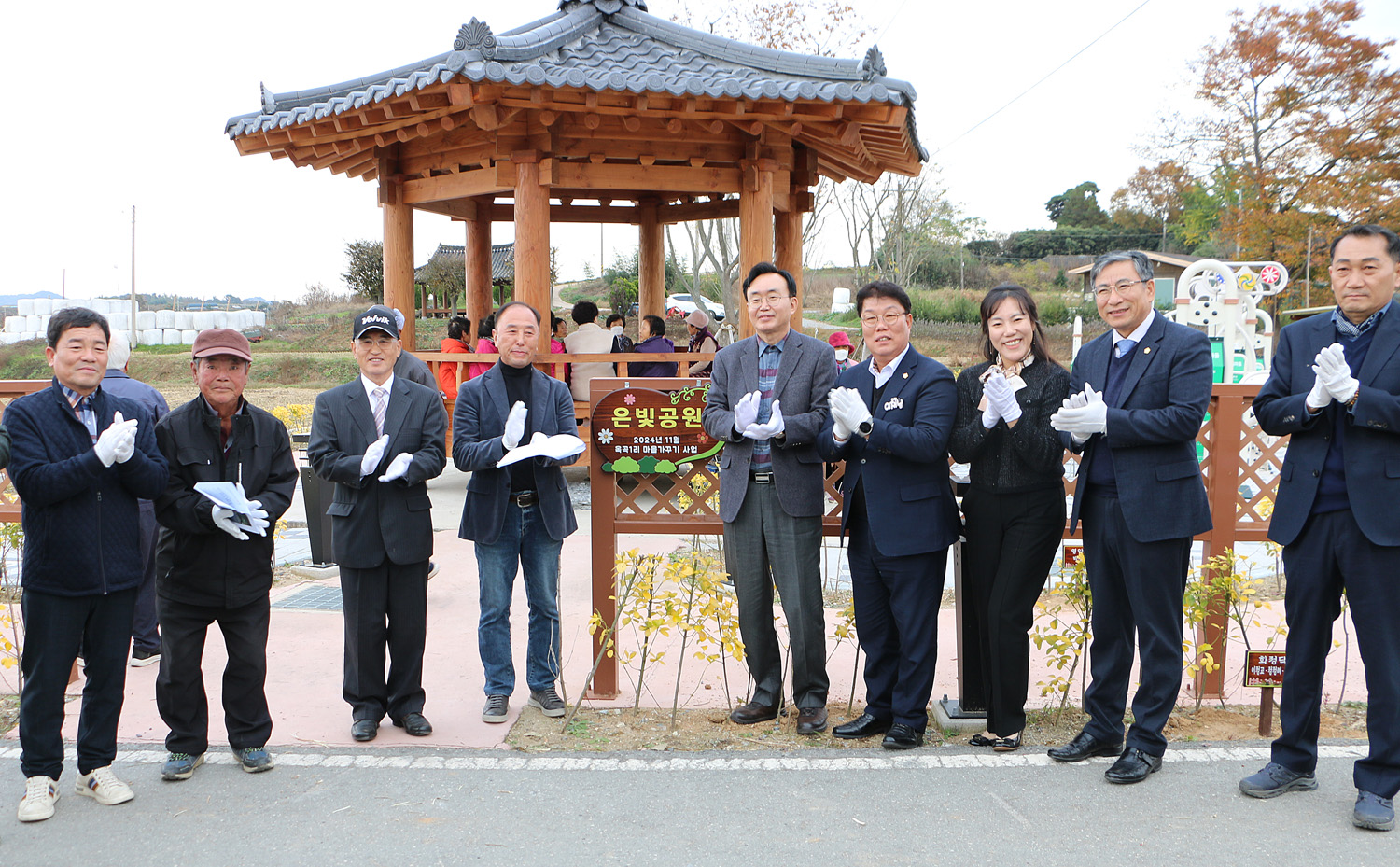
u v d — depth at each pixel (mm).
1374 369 3217
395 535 3895
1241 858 2949
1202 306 10977
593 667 4238
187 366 28906
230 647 3617
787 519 3941
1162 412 3387
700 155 8977
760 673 4152
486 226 11492
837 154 10398
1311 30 22625
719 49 8602
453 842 3068
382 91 7688
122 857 2994
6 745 3943
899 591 3809
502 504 4109
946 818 3219
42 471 3203
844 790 3441
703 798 3385
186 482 3555
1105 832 3113
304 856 2988
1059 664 4238
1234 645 5145
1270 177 23344
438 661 4988
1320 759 3709
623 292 35219
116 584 3373
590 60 8188
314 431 3965
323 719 4188
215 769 3670
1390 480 3152
